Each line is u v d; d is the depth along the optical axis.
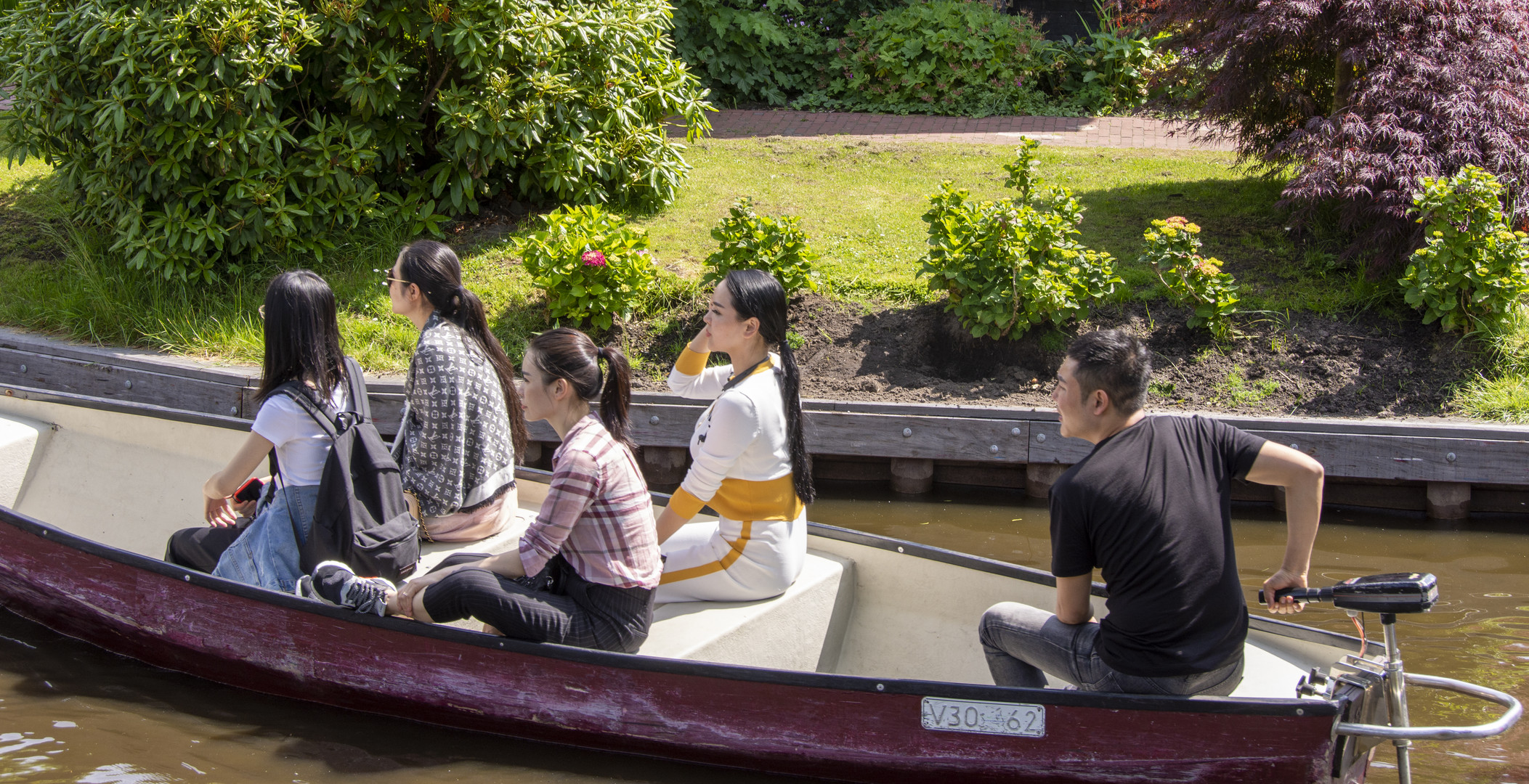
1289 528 2.93
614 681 3.41
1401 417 6.05
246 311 7.11
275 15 6.84
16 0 8.89
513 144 7.51
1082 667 3.12
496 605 3.35
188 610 3.88
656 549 3.49
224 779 3.37
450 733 3.66
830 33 12.74
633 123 8.36
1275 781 3.02
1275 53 7.39
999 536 5.66
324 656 3.71
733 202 8.56
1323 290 6.99
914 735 3.27
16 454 5.23
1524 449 5.62
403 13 7.30
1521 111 6.81
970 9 12.22
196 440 5.18
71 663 4.11
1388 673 3.02
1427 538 5.60
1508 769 3.51
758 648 3.76
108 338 7.17
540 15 7.56
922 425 6.15
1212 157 9.49
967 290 6.68
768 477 3.67
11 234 8.28
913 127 11.16
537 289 7.26
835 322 7.00
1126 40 11.82
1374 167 6.69
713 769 3.48
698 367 4.12
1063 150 9.87
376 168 7.58
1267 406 6.24
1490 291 6.24
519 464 4.93
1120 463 2.88
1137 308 6.90
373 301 7.16
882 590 4.22
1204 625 2.87
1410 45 7.02
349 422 3.78
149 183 7.03
